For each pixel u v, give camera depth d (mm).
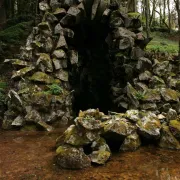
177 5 10945
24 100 8555
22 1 19812
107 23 10875
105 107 12516
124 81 10680
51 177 4840
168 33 20906
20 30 16250
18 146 6723
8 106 8797
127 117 6605
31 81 9055
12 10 19578
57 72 9578
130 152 6059
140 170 5051
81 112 6309
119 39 10234
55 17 9938
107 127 5941
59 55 9508
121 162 5469
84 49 13234
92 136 5539
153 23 24328
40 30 9773
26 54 9477
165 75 9594
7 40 15375
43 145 6797
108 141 6191
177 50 12938
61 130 8352
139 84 9383
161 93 8875
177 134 6277
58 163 5371
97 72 13367
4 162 5645
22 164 5512
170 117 6738
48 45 9656
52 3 10242
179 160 5520
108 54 12281
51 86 9008
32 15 18828
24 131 8219
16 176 4930
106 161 5488
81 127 5562
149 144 6527
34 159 5785
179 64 10352
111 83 11461
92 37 12227
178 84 9508
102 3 10031
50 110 8688
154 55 10789
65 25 10188
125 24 10344
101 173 4938
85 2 9906
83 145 5480
